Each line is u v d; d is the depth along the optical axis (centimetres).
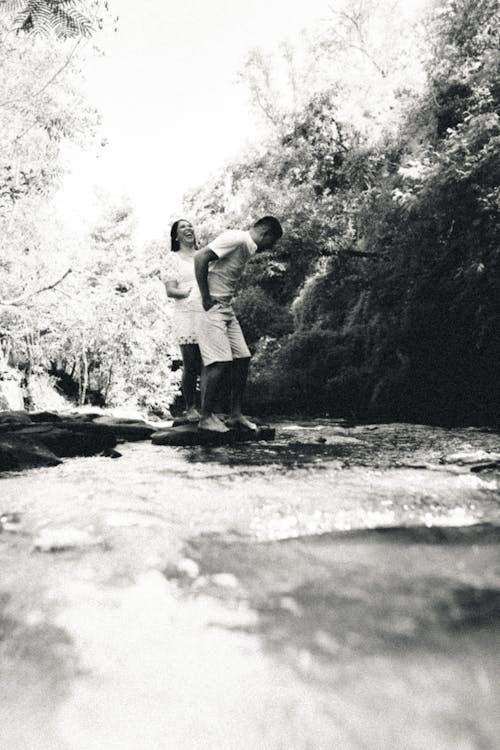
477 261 795
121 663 73
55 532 134
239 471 232
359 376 1257
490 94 883
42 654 75
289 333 1656
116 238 2342
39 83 1155
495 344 859
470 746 53
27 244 1400
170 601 92
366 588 96
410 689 63
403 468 240
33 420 468
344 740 56
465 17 1032
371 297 1186
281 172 1480
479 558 114
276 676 68
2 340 1619
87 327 1555
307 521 147
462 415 961
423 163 886
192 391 458
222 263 373
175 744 57
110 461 276
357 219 1234
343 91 1429
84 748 57
